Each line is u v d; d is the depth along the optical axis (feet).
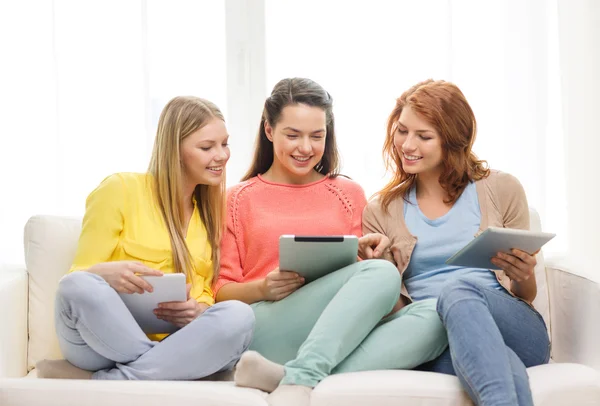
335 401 5.59
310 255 6.75
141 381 5.87
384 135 9.12
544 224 9.04
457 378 5.83
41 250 7.41
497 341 5.63
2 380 5.86
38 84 8.89
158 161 7.23
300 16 9.20
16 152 8.84
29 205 8.88
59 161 8.88
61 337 6.42
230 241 7.59
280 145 7.55
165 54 9.16
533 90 9.03
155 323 6.75
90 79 8.96
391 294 6.50
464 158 7.41
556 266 7.48
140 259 7.02
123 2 9.00
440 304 6.13
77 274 6.23
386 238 7.29
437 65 9.08
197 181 7.30
